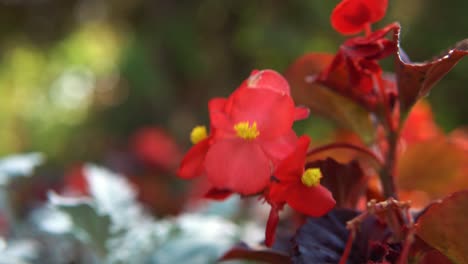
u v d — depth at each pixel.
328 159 0.40
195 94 1.99
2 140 2.44
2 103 2.50
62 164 2.13
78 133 2.20
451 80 1.78
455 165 0.45
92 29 2.31
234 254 0.41
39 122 2.46
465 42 0.39
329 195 0.38
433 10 1.81
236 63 1.99
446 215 0.37
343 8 0.40
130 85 2.01
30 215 0.65
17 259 0.49
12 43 2.21
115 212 0.49
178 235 0.49
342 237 0.39
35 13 2.15
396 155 0.40
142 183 0.87
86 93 2.42
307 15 1.77
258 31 1.78
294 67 0.44
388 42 0.39
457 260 0.38
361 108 0.42
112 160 0.94
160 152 0.94
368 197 0.42
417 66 0.38
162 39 1.95
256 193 0.39
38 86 2.52
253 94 0.38
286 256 0.40
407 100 0.40
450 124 1.77
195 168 0.39
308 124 1.54
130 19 2.12
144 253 0.48
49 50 2.28
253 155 0.38
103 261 0.47
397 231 0.39
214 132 0.38
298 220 0.42
